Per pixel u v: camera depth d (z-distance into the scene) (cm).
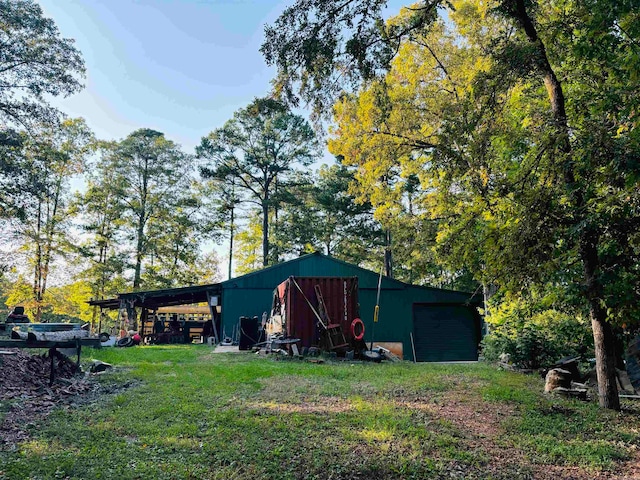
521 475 412
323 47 680
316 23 671
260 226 3944
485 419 602
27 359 842
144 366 1027
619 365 949
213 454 433
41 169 1942
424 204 1803
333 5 660
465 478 400
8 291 2983
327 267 2017
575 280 677
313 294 1445
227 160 3469
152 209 3388
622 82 647
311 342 1416
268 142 3488
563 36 702
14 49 1809
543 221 627
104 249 3306
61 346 845
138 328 2664
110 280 3250
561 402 714
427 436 507
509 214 679
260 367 1061
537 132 715
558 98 713
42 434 484
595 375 941
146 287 3359
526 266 645
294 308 1428
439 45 1723
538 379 966
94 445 452
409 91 1741
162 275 3494
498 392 767
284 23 675
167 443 460
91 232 3203
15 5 1831
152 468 391
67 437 475
